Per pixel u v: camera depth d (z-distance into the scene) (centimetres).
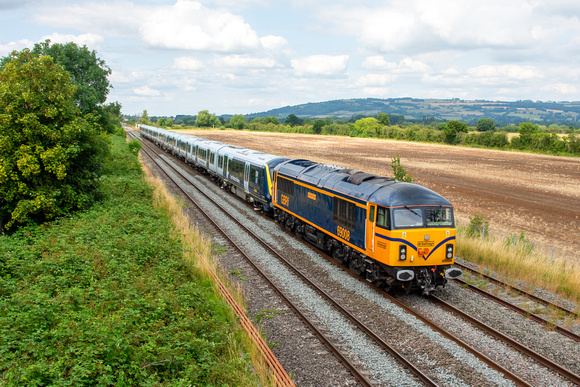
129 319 862
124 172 3114
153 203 2264
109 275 1124
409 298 1291
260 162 2448
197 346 845
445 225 1255
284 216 2112
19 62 1686
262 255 1648
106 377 677
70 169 1767
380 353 955
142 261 1278
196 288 1150
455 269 1266
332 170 1764
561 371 887
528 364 920
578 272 1455
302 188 1858
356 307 1195
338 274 1461
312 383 849
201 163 3872
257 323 1104
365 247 1348
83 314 873
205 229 2028
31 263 1155
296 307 1170
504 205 3138
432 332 1053
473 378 861
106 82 3950
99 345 737
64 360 708
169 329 879
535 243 2136
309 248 1789
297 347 986
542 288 1406
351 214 1437
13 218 1570
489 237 1883
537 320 1138
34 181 1611
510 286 1351
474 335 1045
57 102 1677
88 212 1762
